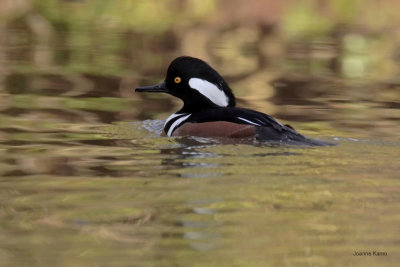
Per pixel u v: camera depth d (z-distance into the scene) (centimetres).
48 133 1220
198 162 986
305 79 1886
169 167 959
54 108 1452
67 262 626
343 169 946
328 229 706
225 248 657
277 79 1877
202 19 3156
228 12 3222
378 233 698
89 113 1422
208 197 813
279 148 1073
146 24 2989
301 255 642
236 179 888
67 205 786
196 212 761
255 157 1011
